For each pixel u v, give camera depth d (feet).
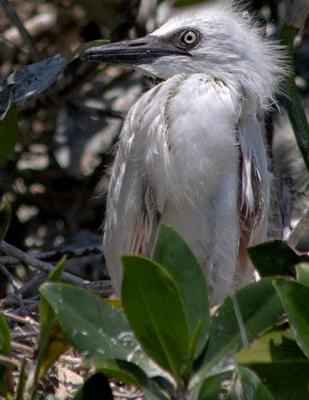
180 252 18.25
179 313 17.38
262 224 27.86
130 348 18.39
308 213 27.35
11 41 37.88
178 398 17.78
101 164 36.42
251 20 30.35
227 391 19.07
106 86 38.22
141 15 35.94
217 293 27.84
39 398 19.89
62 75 36.35
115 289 29.01
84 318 18.12
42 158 37.42
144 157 27.43
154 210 27.81
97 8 35.81
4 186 36.58
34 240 36.40
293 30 30.22
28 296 30.78
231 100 27.17
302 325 18.06
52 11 38.91
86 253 32.55
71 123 38.11
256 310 18.51
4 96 26.96
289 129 38.91
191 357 17.37
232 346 18.29
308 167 30.09
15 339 26.32
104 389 17.78
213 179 27.09
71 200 36.99
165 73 27.94
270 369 19.21
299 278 18.95
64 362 25.48
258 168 27.58
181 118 26.89
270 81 28.40
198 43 27.73
